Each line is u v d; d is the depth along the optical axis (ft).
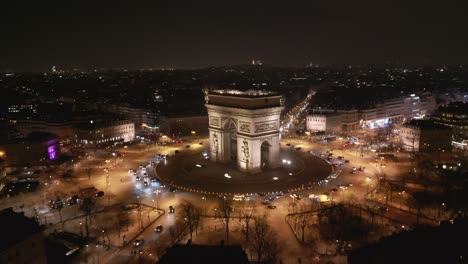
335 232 554.46
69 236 558.97
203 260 328.08
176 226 602.03
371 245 386.11
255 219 587.68
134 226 604.90
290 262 485.97
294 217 625.00
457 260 342.03
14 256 416.26
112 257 511.81
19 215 480.23
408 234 397.39
